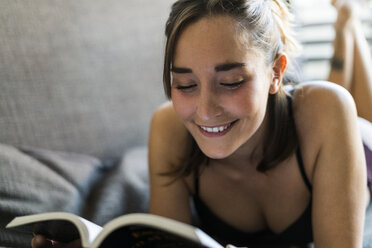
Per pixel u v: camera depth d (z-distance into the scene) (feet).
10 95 3.94
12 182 3.22
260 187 3.08
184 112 2.41
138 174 4.04
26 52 4.04
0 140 3.86
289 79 3.06
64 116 4.27
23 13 4.03
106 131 4.54
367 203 3.56
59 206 3.30
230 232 3.41
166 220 1.50
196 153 3.04
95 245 1.59
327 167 2.72
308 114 2.83
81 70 4.39
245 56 2.23
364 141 3.48
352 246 2.59
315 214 2.74
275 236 3.44
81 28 4.39
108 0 4.57
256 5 2.33
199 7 2.20
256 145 2.81
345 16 4.74
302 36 6.01
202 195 3.29
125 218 1.57
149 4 4.84
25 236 2.86
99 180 3.93
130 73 4.72
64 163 3.85
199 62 2.20
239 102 2.28
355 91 4.85
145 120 4.84
